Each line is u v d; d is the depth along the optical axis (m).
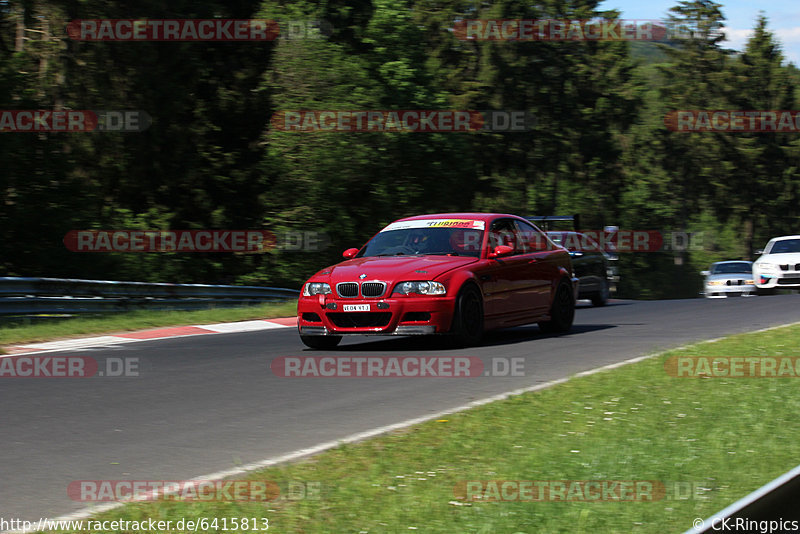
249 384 13.81
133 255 46.25
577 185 98.12
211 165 52.66
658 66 115.38
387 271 17.38
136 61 46.16
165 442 9.80
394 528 6.31
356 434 9.99
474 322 17.84
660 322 23.64
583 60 85.06
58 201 43.34
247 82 54.28
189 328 24.62
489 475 7.71
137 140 47.84
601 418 10.17
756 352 15.52
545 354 16.52
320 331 17.64
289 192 49.00
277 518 6.60
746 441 8.92
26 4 42.44
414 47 53.06
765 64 112.38
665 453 8.43
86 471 8.55
